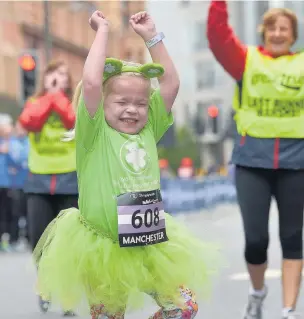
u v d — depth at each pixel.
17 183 12.15
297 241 5.49
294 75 5.47
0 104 36.72
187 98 69.75
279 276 8.21
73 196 6.63
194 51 70.38
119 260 3.90
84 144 4.02
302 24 45.75
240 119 5.57
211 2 5.38
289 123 5.42
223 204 29.17
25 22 39.38
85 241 3.96
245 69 5.57
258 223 5.42
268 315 6.20
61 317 6.29
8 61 37.62
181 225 4.17
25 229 12.43
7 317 6.34
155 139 4.24
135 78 4.00
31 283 8.27
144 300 4.10
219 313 6.29
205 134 64.31
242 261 9.47
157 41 4.24
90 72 3.91
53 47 44.03
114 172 3.95
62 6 44.56
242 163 5.46
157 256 3.94
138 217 3.92
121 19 53.97
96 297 3.94
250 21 62.59
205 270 4.11
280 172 5.43
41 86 6.70
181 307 3.91
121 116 4.00
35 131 6.54
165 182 20.75
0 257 11.02
